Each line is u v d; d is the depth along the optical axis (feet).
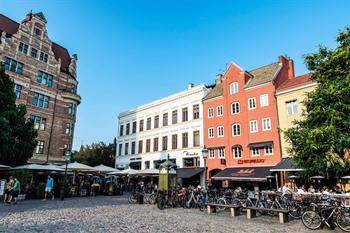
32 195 75.92
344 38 47.21
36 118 119.65
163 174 74.13
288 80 97.40
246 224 40.52
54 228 32.83
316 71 49.88
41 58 126.41
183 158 115.65
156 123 134.82
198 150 110.01
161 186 73.51
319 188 72.38
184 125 119.03
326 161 42.27
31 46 122.42
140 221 40.52
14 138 79.05
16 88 112.98
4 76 80.94
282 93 88.89
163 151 125.49
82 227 33.99
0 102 77.20
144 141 138.10
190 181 109.09
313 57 49.85
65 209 52.44
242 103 99.76
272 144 86.89
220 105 107.24
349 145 40.81
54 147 123.75
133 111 150.00
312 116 47.24
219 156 102.68
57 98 129.70
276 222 42.91
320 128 43.29
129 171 99.09
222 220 44.27
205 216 49.08
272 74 97.14
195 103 117.60
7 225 33.83
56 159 123.03
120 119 159.12
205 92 116.26
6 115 76.59
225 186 96.37
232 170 93.09
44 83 125.80
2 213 44.27
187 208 62.23
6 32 118.73
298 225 40.01
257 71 108.37
